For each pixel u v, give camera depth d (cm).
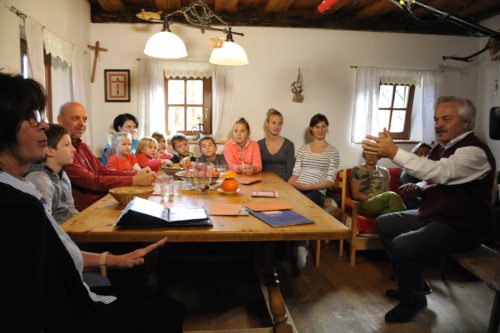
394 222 248
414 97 444
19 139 94
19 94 91
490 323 185
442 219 212
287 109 421
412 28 426
